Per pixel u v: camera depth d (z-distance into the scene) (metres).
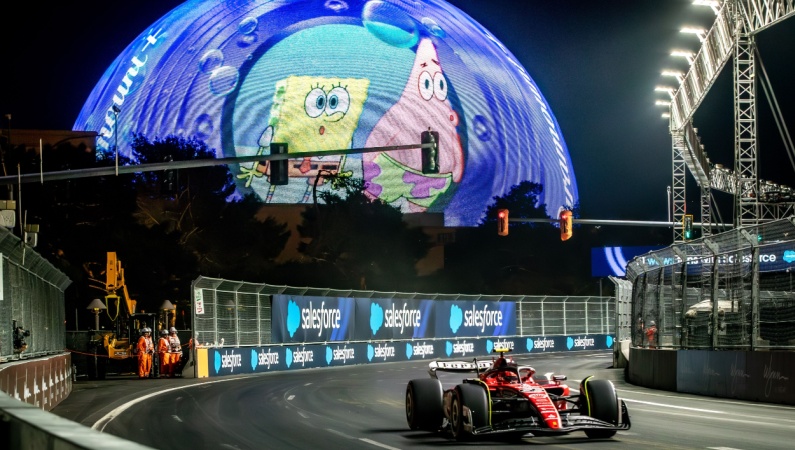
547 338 55.38
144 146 74.00
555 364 40.09
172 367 31.50
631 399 20.02
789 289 18.42
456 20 179.12
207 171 73.50
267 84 160.75
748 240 19.66
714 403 18.70
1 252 15.83
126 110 163.25
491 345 51.47
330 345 40.22
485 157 164.38
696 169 55.66
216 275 68.44
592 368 36.66
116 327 34.75
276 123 157.50
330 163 155.75
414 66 166.62
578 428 11.24
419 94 164.25
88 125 167.12
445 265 105.31
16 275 17.47
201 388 25.08
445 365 14.06
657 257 25.45
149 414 17.14
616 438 12.16
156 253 63.34
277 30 166.38
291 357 37.34
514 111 173.25
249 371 34.22
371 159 157.25
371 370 36.31
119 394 22.98
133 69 167.25
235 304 34.12
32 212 60.31
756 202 37.12
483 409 11.55
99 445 3.75
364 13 170.88
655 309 25.64
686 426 13.72
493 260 102.00
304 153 25.91
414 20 172.38
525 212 103.94
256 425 14.88
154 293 63.06
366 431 13.73
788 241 18.17
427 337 47.28
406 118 161.50
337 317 40.88
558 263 101.62
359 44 166.50
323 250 87.94
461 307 49.72
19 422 5.25
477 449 11.20
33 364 16.20
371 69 164.00
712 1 38.88
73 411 18.02
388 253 89.56
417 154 160.38
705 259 22.42
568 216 44.53
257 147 156.50
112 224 62.69
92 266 62.47
